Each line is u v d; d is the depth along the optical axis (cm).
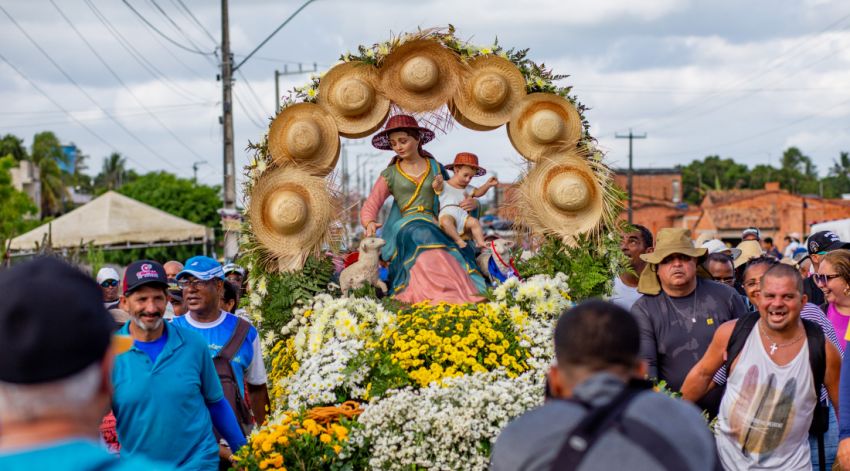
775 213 5600
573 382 302
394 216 898
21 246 2417
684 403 291
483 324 690
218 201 5094
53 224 2495
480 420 572
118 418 507
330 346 684
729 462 539
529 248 876
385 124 905
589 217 853
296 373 699
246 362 654
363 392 657
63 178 7594
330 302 752
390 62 880
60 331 208
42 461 198
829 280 681
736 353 536
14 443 203
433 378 655
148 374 505
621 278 864
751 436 525
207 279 643
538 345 701
